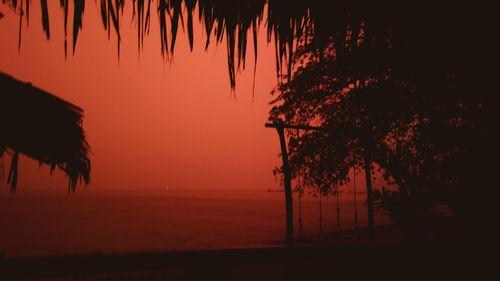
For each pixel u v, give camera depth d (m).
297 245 1.62
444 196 3.09
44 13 1.13
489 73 2.52
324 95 6.58
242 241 21.56
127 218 43.31
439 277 1.74
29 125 0.89
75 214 50.28
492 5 2.22
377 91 4.82
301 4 1.74
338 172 7.44
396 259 1.79
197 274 1.37
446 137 3.41
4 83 0.88
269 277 3.58
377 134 5.52
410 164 4.48
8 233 27.50
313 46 2.14
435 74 3.07
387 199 3.62
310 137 7.48
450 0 2.19
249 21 1.58
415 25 2.27
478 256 1.87
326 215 45.94
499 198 2.60
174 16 1.37
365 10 1.99
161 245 20.77
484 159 2.81
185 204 87.44
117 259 1.25
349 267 1.76
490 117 2.76
